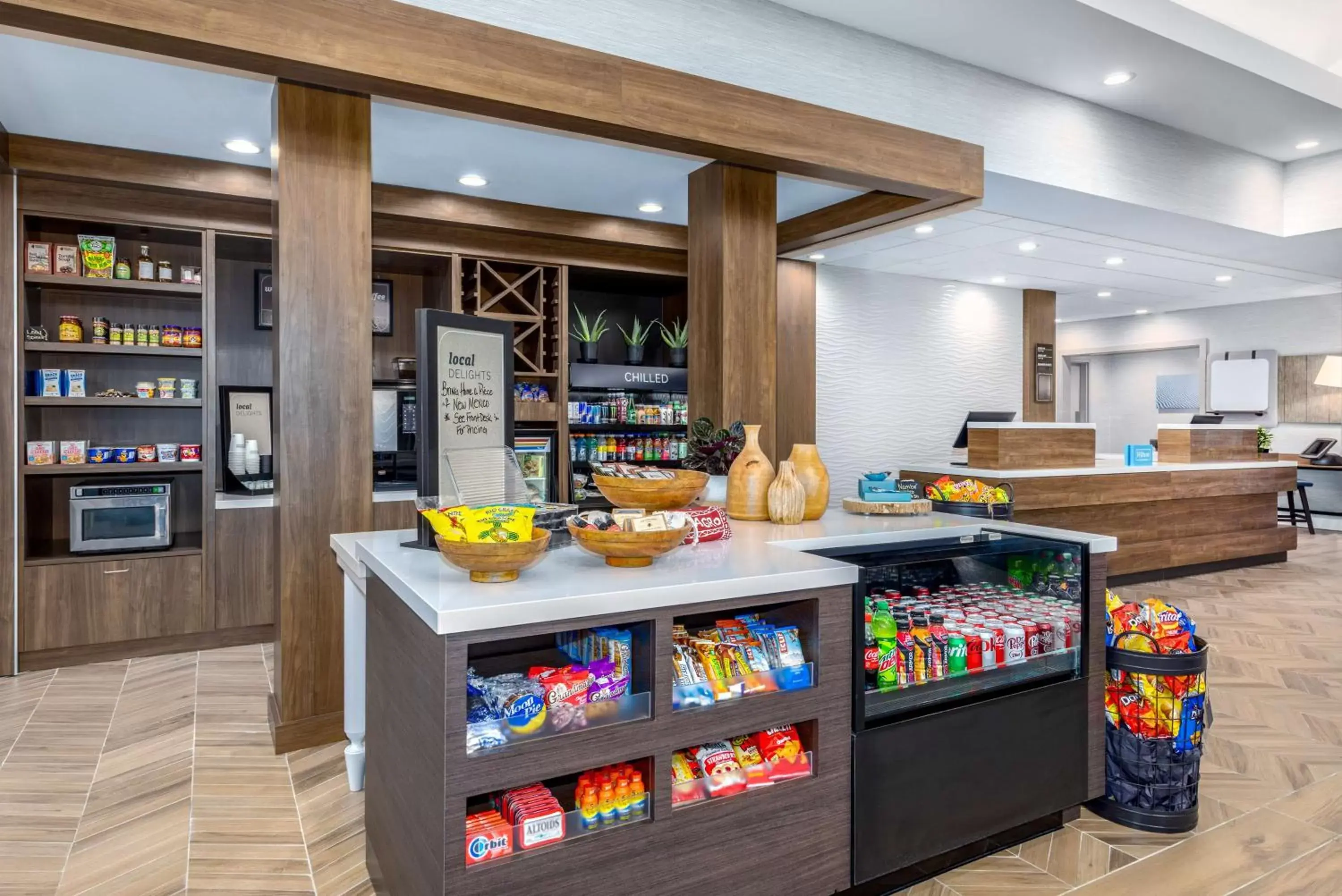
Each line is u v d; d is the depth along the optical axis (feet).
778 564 6.53
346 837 8.07
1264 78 14.38
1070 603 8.11
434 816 5.09
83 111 11.75
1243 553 22.29
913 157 13.50
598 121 10.56
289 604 10.12
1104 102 16.17
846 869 6.56
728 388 13.41
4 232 12.92
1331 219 19.48
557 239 18.15
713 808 5.91
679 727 5.73
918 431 26.27
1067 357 38.55
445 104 9.96
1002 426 18.12
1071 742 7.90
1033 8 12.37
